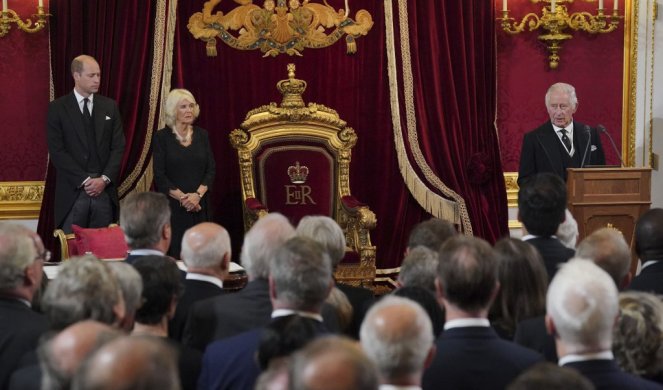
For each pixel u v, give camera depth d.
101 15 7.14
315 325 3.00
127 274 3.09
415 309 2.37
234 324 3.47
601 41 7.99
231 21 7.45
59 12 7.15
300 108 7.31
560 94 6.64
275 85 7.54
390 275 7.70
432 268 3.63
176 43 7.37
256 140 7.29
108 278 2.93
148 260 3.33
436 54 7.52
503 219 7.73
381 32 7.55
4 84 7.38
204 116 7.47
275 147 7.33
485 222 7.68
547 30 7.91
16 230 3.38
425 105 7.58
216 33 7.41
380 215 7.68
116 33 7.18
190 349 3.17
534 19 7.89
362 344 2.35
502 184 7.72
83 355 2.12
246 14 7.46
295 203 7.32
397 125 7.55
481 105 7.64
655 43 8.02
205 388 3.03
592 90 8.02
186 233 3.90
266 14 7.46
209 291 3.88
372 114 7.62
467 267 2.84
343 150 7.33
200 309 3.51
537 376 1.83
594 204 5.99
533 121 8.00
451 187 7.61
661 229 3.96
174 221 6.93
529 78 7.96
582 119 8.03
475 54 7.59
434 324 3.41
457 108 7.56
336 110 7.59
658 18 7.99
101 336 2.13
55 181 7.19
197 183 7.00
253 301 3.51
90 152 6.88
